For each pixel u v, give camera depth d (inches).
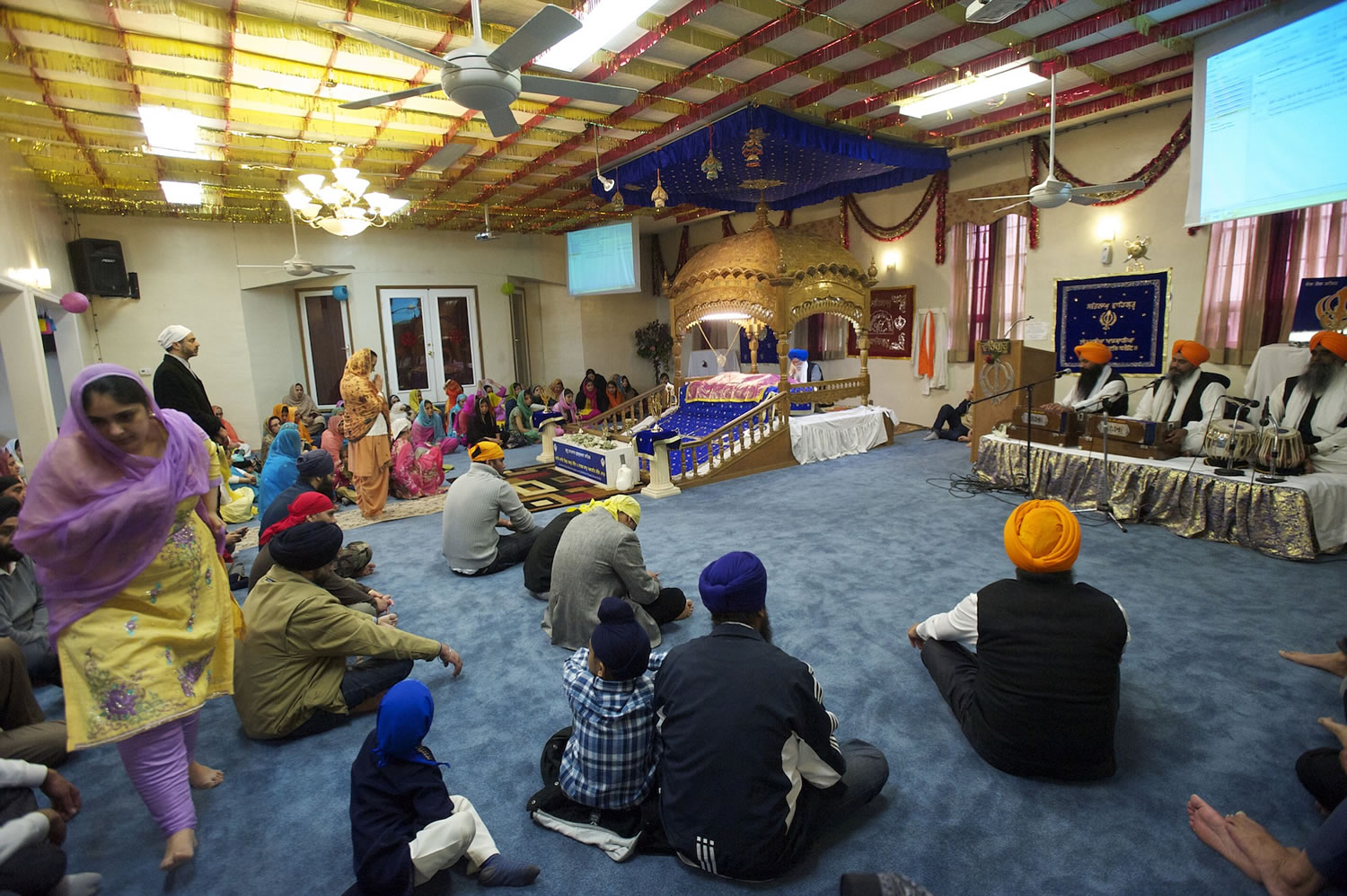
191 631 88.8
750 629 82.8
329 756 109.5
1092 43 222.7
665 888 80.2
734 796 74.1
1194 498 192.7
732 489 278.2
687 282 370.3
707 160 280.7
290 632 110.1
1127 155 302.7
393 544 223.0
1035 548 92.7
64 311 320.2
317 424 362.3
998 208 353.4
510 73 137.8
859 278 355.9
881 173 364.8
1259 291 264.5
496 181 373.4
